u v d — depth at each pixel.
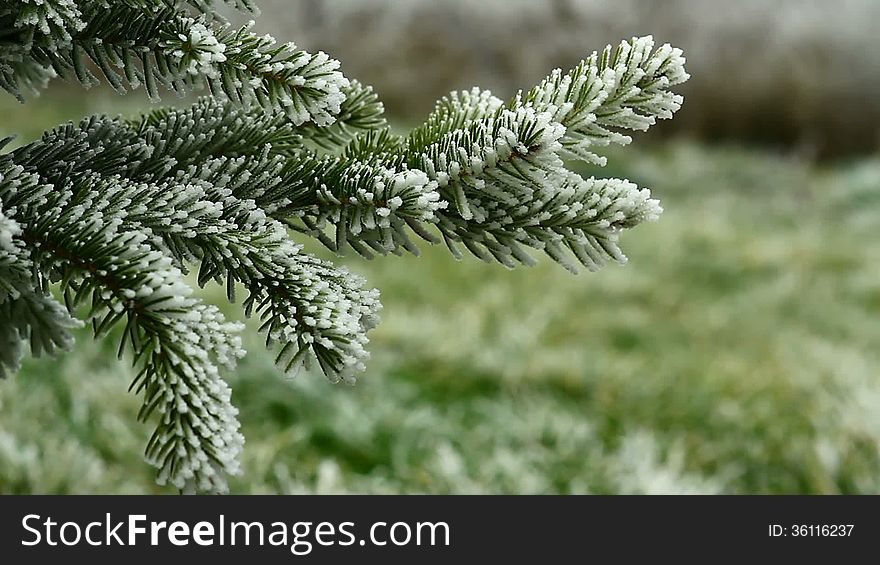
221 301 4.09
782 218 8.65
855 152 11.56
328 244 0.80
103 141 0.81
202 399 0.62
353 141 0.91
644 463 3.43
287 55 0.69
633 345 5.00
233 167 0.80
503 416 3.80
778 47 11.52
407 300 5.16
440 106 0.85
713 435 3.85
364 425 3.51
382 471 3.26
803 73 11.37
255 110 0.90
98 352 3.59
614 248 0.78
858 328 5.70
